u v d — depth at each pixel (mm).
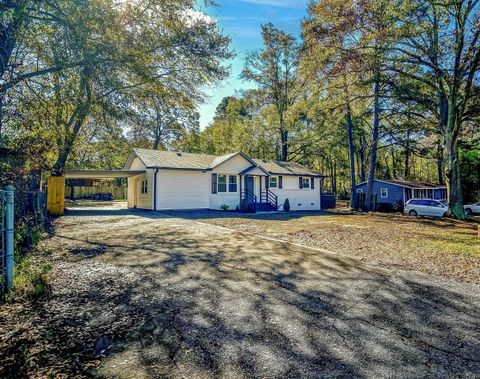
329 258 6828
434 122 21312
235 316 3611
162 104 10039
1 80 6102
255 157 37844
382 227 13531
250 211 21578
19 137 7055
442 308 4043
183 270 5461
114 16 6727
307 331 3285
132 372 2484
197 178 20812
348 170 50344
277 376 2471
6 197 4137
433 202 22266
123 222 12641
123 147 17391
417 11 14898
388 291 4688
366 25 15320
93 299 4000
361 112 25719
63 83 6926
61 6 6008
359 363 2695
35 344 2861
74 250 6859
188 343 2965
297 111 23219
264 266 5957
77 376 2414
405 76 18141
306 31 17109
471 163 29734
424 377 2518
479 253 7773
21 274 4691
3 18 5367
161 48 8227
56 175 16109
